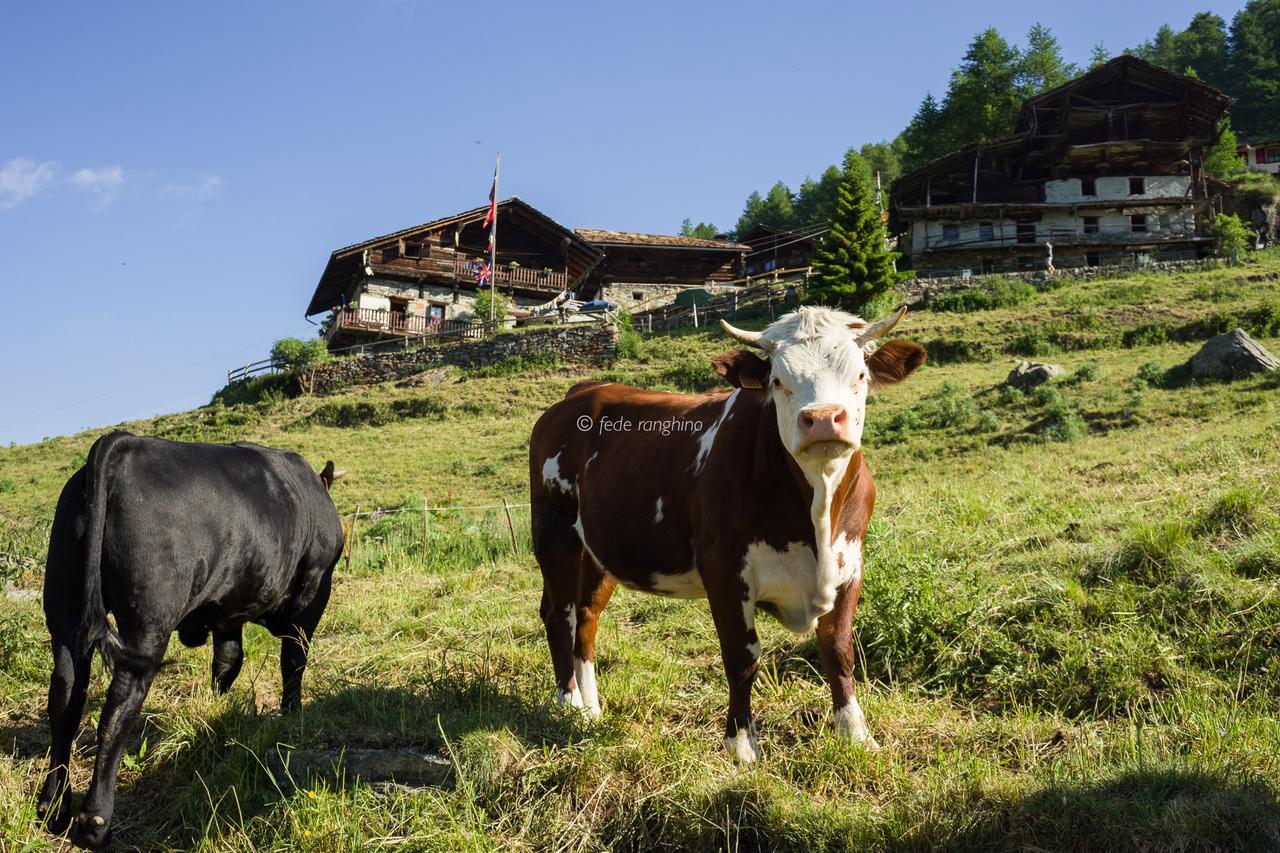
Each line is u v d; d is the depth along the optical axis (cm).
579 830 422
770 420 473
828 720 511
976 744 478
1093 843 374
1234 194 6069
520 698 562
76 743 541
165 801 485
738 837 407
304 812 434
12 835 426
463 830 418
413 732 498
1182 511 767
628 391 642
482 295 4688
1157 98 5097
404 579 1023
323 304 5553
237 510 516
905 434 2159
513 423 3338
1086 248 5012
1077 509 890
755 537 475
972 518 939
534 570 1027
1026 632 591
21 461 3722
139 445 481
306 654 601
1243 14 9962
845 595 484
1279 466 904
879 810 409
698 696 569
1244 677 509
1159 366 2434
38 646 707
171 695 625
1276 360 2236
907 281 4241
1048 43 8175
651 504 546
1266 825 366
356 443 3275
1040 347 3155
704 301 4841
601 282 5784
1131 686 512
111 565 459
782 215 10394
